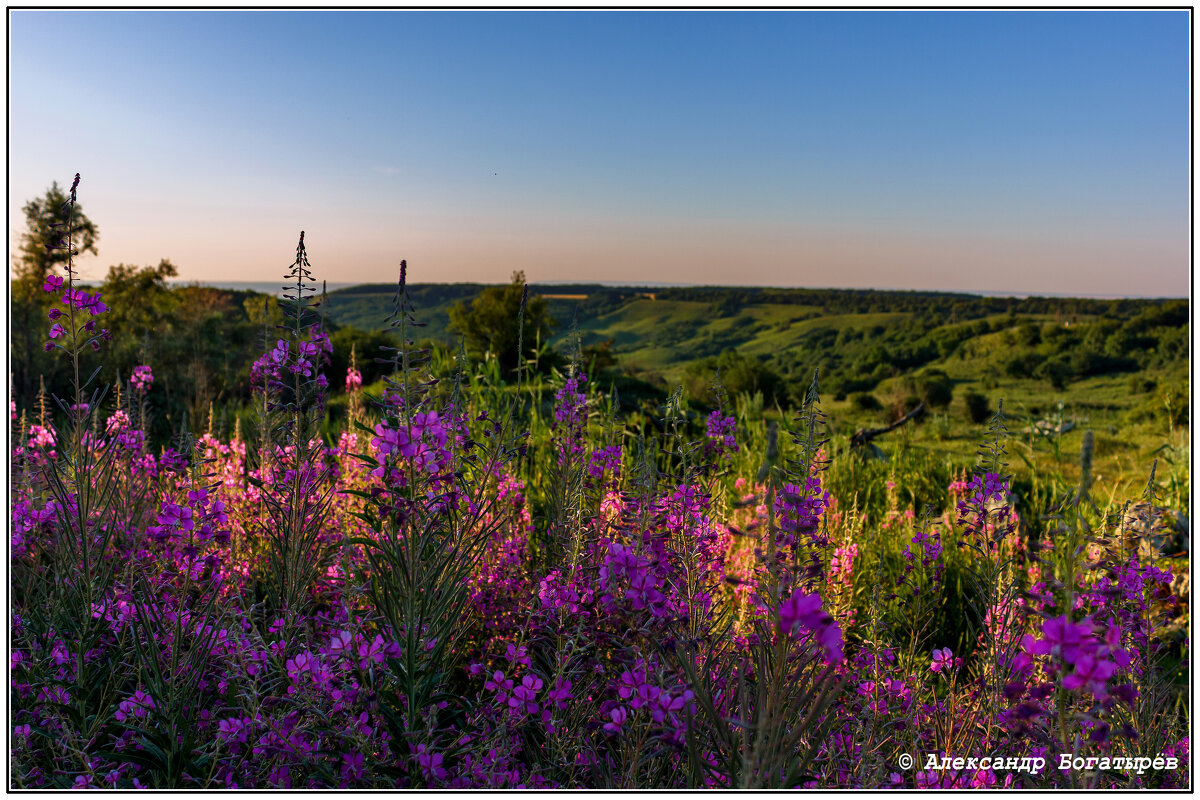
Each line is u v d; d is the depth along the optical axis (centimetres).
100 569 250
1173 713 243
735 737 179
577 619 235
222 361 1216
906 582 340
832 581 310
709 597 230
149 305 2372
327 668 199
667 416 288
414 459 199
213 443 405
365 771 194
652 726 187
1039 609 169
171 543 252
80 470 259
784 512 183
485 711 217
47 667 232
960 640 346
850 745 221
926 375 6419
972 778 208
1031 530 350
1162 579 237
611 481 335
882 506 615
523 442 305
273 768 198
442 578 216
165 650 225
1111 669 147
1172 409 786
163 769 197
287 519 263
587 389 391
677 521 234
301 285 263
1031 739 202
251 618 238
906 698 244
